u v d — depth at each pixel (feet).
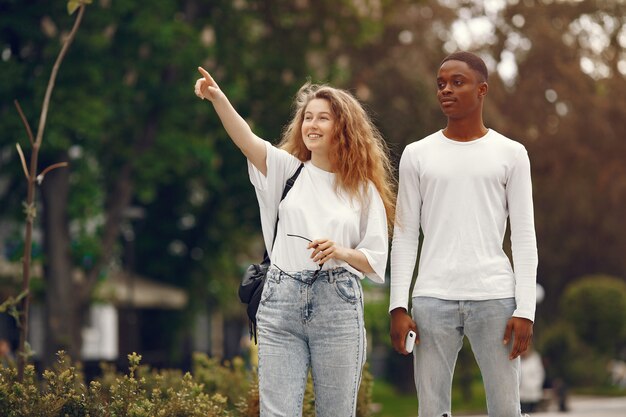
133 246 105.29
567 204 126.93
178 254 107.45
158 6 78.69
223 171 96.27
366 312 93.81
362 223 20.24
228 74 88.43
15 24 76.43
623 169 122.72
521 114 120.16
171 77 84.12
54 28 79.92
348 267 19.66
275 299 19.67
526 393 77.71
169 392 23.84
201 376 32.22
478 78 20.67
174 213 106.52
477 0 115.85
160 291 102.68
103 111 75.72
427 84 94.12
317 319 19.51
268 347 19.69
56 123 74.02
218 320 125.39
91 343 119.44
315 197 19.93
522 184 20.57
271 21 90.53
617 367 126.72
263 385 19.66
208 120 88.07
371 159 20.29
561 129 121.08
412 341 20.61
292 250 19.74
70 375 22.36
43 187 80.23
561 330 116.26
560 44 119.14
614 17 120.16
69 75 75.46
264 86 91.61
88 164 83.76
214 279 107.34
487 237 20.49
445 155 20.72
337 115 20.13
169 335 108.47
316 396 19.93
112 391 22.40
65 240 81.15
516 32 119.24
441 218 20.62
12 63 75.77
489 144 20.67
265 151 20.06
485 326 20.40
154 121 83.76
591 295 117.19
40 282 85.81
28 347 24.71
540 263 136.56
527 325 20.20
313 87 20.98
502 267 20.52
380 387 127.24
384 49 98.63
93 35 75.61
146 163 83.05
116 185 84.43
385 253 19.97
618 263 137.08
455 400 109.29
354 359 19.71
